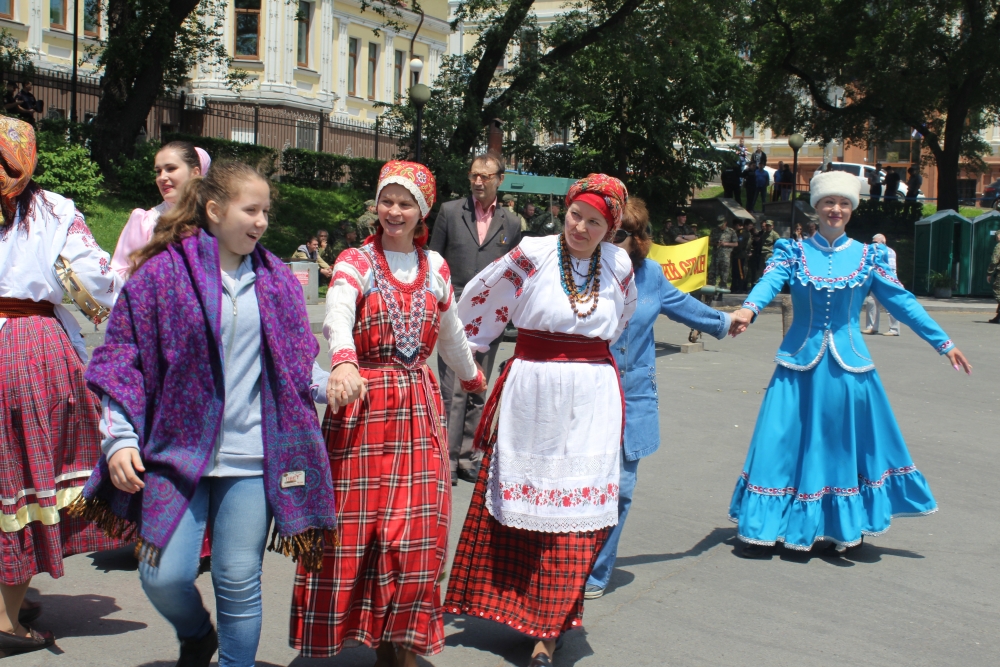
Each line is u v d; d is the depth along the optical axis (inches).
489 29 895.7
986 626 168.4
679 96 1117.1
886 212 1262.3
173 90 920.3
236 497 115.1
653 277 174.6
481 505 148.9
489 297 148.2
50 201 147.9
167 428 111.8
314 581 125.3
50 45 1155.3
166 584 112.7
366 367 130.1
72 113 866.8
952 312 818.8
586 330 143.7
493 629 161.3
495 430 148.6
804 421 201.0
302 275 621.0
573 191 144.1
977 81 1138.0
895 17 1137.4
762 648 155.9
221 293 113.7
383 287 130.3
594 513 142.6
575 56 935.7
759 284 200.7
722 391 398.3
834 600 178.9
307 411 117.6
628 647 154.7
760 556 203.2
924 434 332.2
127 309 111.2
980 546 213.9
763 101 1286.9
